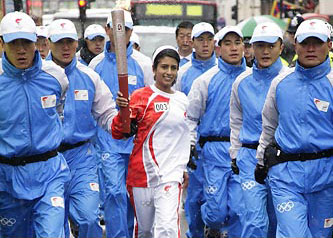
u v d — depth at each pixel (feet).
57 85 71.82
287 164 72.84
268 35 83.20
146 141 75.97
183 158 76.69
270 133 75.87
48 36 84.12
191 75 105.09
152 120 75.51
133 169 76.74
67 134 82.74
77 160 83.41
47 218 70.18
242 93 85.40
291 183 72.43
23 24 68.85
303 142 71.72
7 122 70.38
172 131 75.97
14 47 68.90
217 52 125.39
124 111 73.72
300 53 71.56
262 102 84.33
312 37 70.64
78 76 83.46
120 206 91.50
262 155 76.79
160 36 166.50
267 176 76.33
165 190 75.25
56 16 220.84
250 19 159.43
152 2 212.43
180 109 76.38
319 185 72.28
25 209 72.64
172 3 213.25
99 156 92.89
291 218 71.41
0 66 70.38
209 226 96.32
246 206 81.51
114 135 76.43
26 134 70.69
